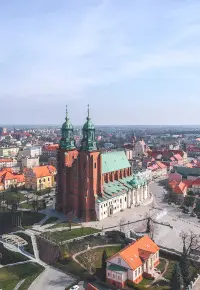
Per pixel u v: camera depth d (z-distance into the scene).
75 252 129.00
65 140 180.50
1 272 121.25
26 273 118.75
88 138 166.62
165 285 103.31
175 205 198.50
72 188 173.38
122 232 144.75
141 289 100.94
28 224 163.12
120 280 103.81
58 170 181.62
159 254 125.81
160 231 151.00
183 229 155.12
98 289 104.31
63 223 162.50
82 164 167.00
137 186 197.75
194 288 101.62
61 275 115.25
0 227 165.12
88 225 158.75
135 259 107.81
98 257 123.94
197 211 186.50
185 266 107.06
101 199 168.50
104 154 193.50
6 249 138.88
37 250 136.25
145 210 184.50
